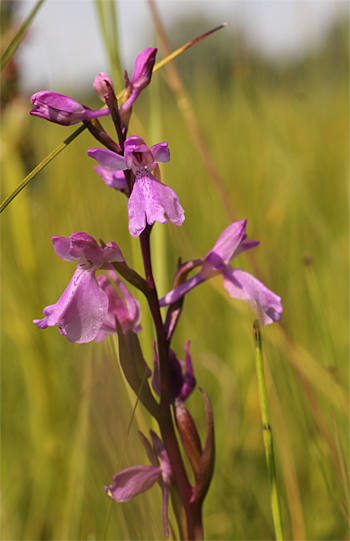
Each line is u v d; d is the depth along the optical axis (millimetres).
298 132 692
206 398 311
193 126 411
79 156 500
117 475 300
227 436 402
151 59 310
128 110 309
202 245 511
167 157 308
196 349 446
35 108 305
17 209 445
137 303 321
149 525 304
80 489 350
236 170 586
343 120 708
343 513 343
